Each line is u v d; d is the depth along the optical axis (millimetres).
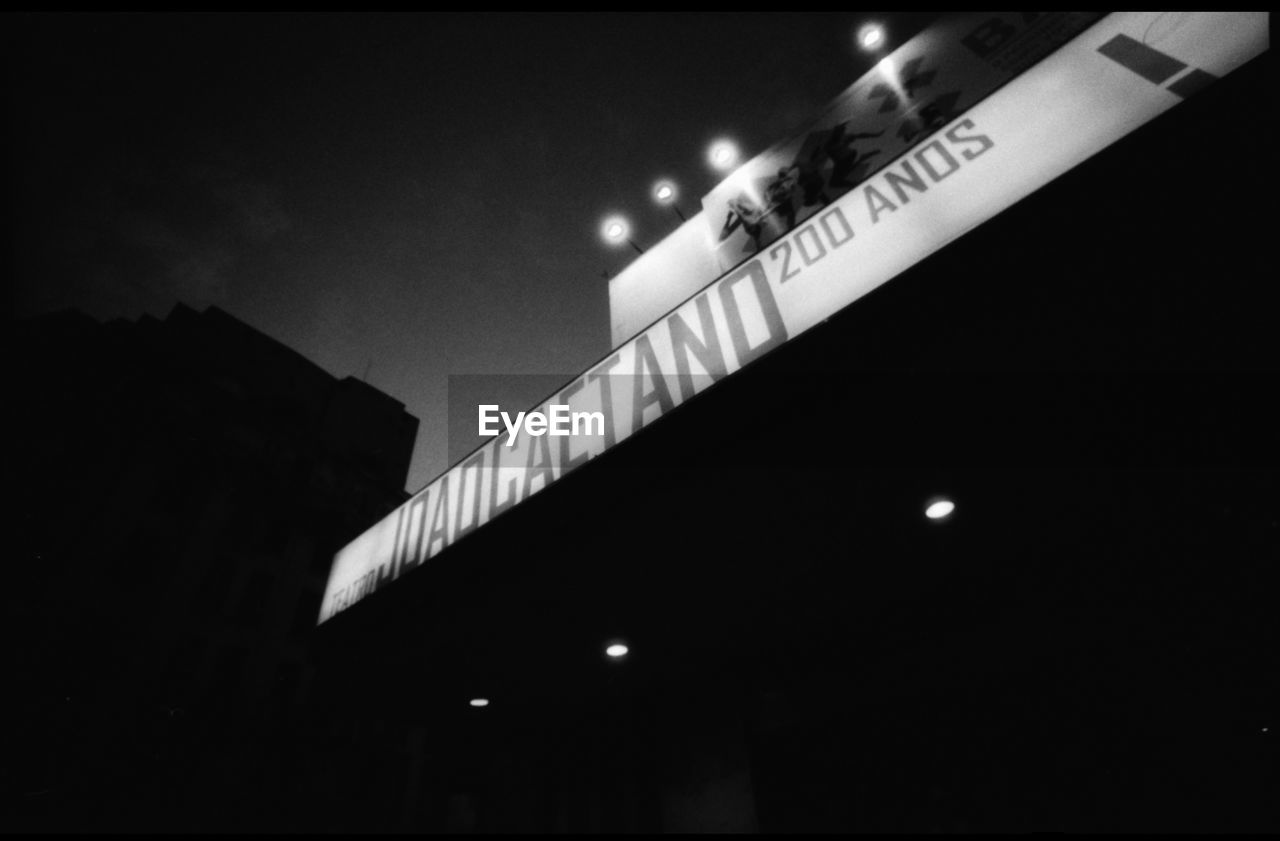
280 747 22984
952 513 4383
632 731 6848
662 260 7078
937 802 4859
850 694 5508
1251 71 2689
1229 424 3779
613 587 4941
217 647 22844
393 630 5691
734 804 5637
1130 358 3371
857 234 3680
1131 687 4445
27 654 18422
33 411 21422
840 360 3432
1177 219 2869
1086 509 4430
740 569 4836
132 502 22391
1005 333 3215
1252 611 4215
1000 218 3061
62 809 17547
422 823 24547
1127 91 3045
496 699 7051
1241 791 3926
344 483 31906
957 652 5156
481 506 5176
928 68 5797
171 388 25719
